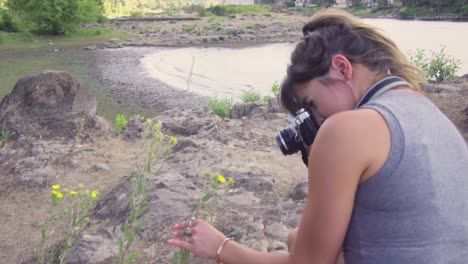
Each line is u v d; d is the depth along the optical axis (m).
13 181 5.37
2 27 43.03
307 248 1.59
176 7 141.62
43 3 40.84
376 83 1.61
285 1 108.19
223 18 64.25
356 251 1.57
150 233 3.92
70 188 5.16
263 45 36.34
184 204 4.23
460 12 63.97
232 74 23.08
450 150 1.54
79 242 3.85
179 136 7.07
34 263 3.85
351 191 1.49
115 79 22.05
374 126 1.48
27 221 4.54
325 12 1.74
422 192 1.47
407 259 1.50
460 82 10.99
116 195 4.51
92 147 6.38
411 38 34.78
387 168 1.47
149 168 3.25
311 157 1.55
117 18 61.16
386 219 1.50
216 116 7.86
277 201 4.46
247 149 6.06
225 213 4.19
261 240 3.74
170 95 18.62
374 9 79.25
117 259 3.65
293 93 1.74
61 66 26.08
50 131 6.88
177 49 33.88
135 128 7.20
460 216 1.53
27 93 7.17
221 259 1.89
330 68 1.64
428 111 1.56
